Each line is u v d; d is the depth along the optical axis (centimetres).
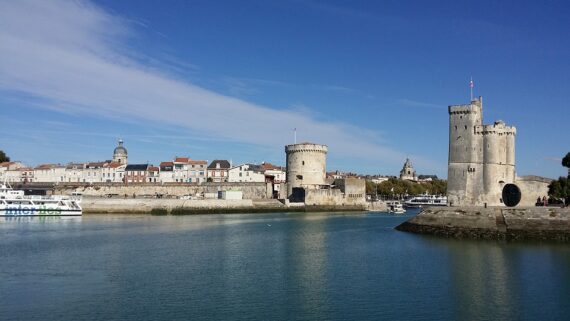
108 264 5125
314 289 4153
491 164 9138
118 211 12300
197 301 3794
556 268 4956
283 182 16850
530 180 9300
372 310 3603
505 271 4828
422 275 4666
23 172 19038
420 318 3438
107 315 3462
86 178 18850
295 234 7894
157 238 7169
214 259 5453
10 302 3744
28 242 6606
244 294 3991
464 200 9269
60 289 4112
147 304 3716
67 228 8481
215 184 15512
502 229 7244
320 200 15225
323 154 16138
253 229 8675
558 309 3619
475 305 3712
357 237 7531
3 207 10738
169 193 15262
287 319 3409
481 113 9469
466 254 5809
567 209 7019
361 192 16150
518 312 3559
